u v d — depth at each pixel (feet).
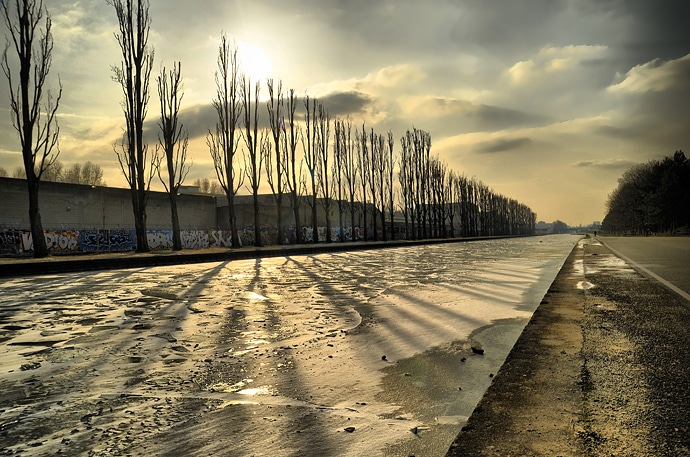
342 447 9.70
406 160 232.53
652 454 7.39
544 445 7.72
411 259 86.17
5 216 97.76
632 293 27.27
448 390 13.62
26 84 74.08
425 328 22.79
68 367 16.20
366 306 30.12
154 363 16.67
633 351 14.03
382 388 13.80
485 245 172.65
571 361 12.95
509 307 28.99
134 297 35.14
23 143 74.13
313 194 171.12
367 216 248.32
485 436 8.12
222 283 45.73
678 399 9.93
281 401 12.68
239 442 9.98
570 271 43.14
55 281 47.96
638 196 306.96
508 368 12.34
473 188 350.02
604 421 8.74
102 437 10.31
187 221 145.69
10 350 18.69
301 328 23.07
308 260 86.33
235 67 121.80
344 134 196.65
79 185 112.78
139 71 93.56
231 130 121.90
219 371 15.64
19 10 74.23
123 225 123.03
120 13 93.40
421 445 9.78
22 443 10.02
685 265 46.62
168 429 10.74
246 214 164.55
